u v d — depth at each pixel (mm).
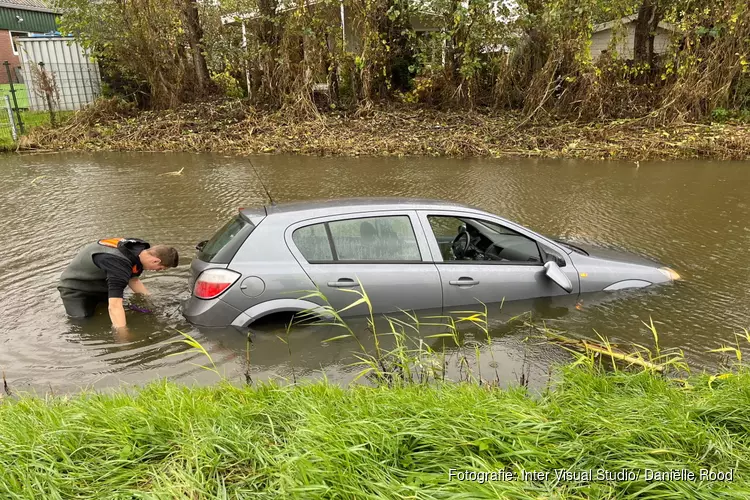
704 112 15461
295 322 4480
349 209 4652
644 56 17359
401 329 4520
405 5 17312
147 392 3359
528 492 2354
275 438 2744
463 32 17000
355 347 4266
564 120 16062
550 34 16266
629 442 2707
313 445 2613
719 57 15195
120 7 17156
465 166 12609
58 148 15664
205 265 4441
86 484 2438
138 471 2506
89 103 18594
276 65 17547
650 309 4793
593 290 5043
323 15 16859
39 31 29484
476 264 4824
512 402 3127
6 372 3857
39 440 2695
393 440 2678
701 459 2582
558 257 5020
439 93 18109
